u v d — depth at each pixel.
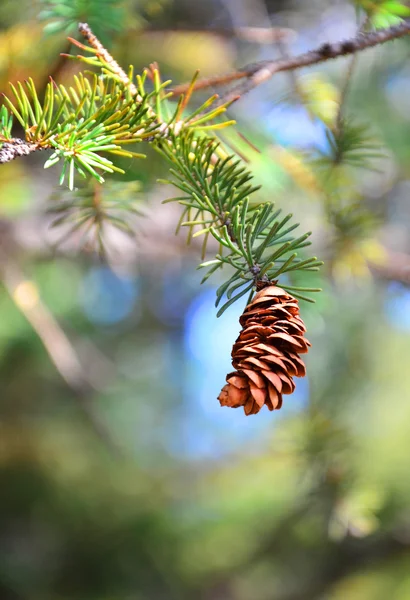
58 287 1.57
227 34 0.85
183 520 2.09
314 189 0.76
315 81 0.73
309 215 0.94
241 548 1.79
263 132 0.76
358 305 1.48
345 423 1.09
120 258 1.13
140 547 2.03
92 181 0.65
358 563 1.45
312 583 1.58
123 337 2.39
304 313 0.81
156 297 2.35
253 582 1.73
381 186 1.34
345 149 0.71
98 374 1.92
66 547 2.01
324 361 1.42
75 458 2.08
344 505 0.84
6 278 1.03
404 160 1.30
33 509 2.00
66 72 0.68
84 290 1.84
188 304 2.39
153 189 0.71
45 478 2.02
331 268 0.85
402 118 1.42
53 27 0.65
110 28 0.66
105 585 1.98
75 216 0.66
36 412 1.99
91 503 2.05
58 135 0.53
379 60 1.35
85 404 1.95
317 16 1.34
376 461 1.21
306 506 0.91
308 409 0.93
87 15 0.65
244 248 0.56
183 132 0.57
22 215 1.00
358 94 1.39
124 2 0.70
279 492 1.57
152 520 2.05
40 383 1.87
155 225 1.06
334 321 1.44
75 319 1.88
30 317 1.02
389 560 1.40
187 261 1.77
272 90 0.89
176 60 0.86
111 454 2.14
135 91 0.57
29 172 0.91
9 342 1.46
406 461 1.23
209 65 0.90
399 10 0.65
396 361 1.55
